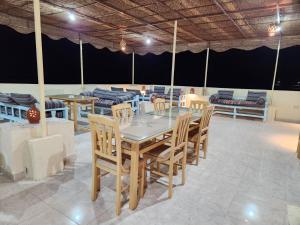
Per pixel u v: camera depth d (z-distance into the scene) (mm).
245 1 3758
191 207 2000
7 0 4027
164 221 1790
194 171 2803
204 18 4852
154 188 2332
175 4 4055
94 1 4027
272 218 1871
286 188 2402
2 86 5469
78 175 2533
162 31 6316
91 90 7941
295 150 3750
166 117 2918
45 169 2439
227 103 7004
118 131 1759
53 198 2053
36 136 2475
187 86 8805
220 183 2484
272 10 4137
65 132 2770
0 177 2408
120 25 5750
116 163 1895
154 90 9125
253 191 2320
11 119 4352
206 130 3160
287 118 6824
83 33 6938
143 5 4168
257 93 6996
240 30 5824
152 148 2223
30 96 3979
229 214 1912
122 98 6008
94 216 1818
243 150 3697
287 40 6340
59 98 4945
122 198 2113
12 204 1936
